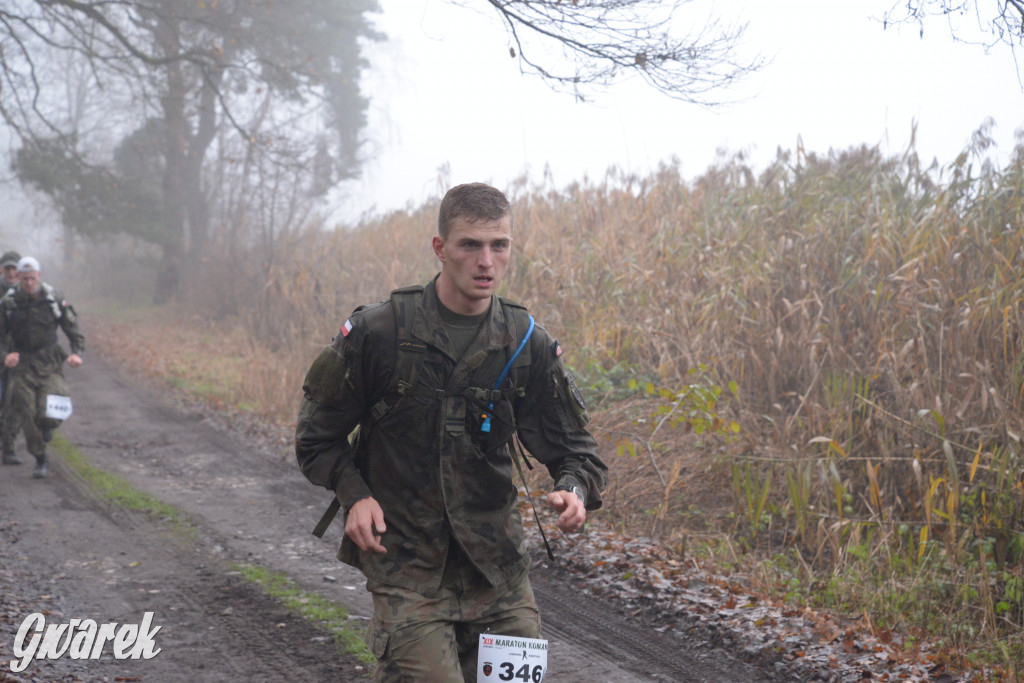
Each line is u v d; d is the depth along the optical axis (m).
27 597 5.43
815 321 8.37
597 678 4.44
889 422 7.27
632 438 8.22
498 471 2.60
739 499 7.22
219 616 5.20
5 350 8.54
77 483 8.50
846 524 6.59
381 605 2.52
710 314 9.21
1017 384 6.62
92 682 4.21
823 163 11.17
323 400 2.52
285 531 7.06
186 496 8.16
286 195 24.62
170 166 29.11
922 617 5.67
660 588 5.59
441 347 2.50
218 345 19.34
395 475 2.54
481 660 2.53
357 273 15.92
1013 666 4.85
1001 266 7.56
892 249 8.30
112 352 19.11
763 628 4.98
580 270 10.92
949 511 6.27
